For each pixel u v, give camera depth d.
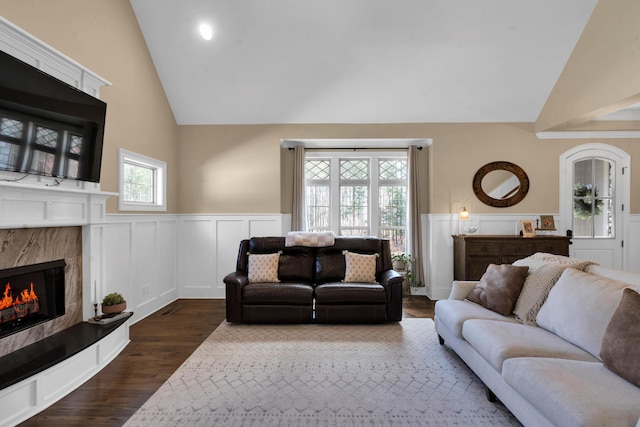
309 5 3.57
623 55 3.35
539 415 1.58
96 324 2.80
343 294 3.55
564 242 4.34
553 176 4.81
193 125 4.86
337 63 4.09
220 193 4.86
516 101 4.55
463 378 2.45
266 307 3.62
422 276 5.08
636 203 4.78
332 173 5.41
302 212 5.14
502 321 2.40
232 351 2.94
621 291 1.87
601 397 1.37
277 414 2.01
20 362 2.10
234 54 4.03
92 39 3.06
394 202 5.41
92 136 2.75
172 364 2.68
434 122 4.84
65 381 2.22
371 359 2.78
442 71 4.17
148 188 4.24
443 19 3.66
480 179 4.82
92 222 2.88
